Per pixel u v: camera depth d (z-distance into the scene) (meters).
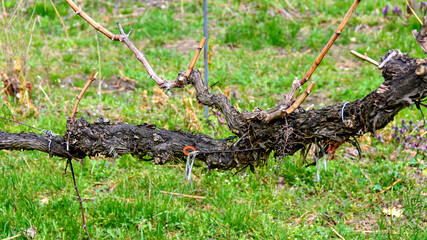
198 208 4.21
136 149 2.70
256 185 4.49
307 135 2.44
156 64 7.98
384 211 4.12
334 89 6.88
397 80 2.13
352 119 2.29
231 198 4.22
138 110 6.12
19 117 5.82
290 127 2.45
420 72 2.05
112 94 6.92
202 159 2.73
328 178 4.57
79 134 2.66
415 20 8.80
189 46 8.94
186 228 3.83
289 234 3.72
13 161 4.77
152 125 2.72
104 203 4.05
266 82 7.19
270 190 4.39
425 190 4.42
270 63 8.00
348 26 9.44
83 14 2.60
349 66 7.86
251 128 2.55
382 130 5.43
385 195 4.37
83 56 8.33
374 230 3.88
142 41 9.09
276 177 4.66
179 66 7.87
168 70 7.71
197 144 2.67
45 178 4.53
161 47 8.84
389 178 4.59
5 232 3.62
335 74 7.52
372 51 8.24
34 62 7.50
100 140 2.66
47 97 6.06
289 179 4.69
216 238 3.76
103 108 6.24
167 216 3.93
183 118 5.81
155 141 2.65
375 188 4.45
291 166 4.75
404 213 4.08
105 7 10.85
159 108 6.11
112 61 8.11
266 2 10.61
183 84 2.71
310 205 4.19
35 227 3.74
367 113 2.24
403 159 4.94
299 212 4.10
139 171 4.79
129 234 3.72
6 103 5.94
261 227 3.82
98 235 3.70
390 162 4.91
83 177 4.62
